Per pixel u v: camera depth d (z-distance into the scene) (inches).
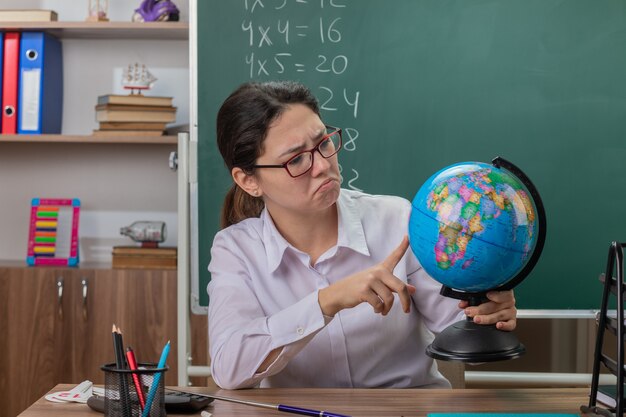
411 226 45.5
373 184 94.0
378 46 93.9
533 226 44.4
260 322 50.9
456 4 93.1
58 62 112.9
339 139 55.4
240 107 54.1
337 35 94.3
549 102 92.7
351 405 46.7
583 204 92.6
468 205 42.9
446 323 57.6
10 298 102.5
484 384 95.7
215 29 95.0
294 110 53.2
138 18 107.9
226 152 56.3
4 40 107.2
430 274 46.2
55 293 102.2
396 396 48.8
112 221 116.1
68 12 114.7
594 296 92.2
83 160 116.1
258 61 95.0
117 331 42.8
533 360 103.5
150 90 114.4
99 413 45.6
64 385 52.6
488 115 93.1
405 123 93.8
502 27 92.7
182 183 91.9
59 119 113.5
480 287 45.5
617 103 92.5
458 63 93.1
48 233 109.7
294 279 58.4
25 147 116.1
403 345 58.6
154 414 42.8
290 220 57.8
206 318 98.4
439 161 93.6
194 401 45.4
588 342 103.0
